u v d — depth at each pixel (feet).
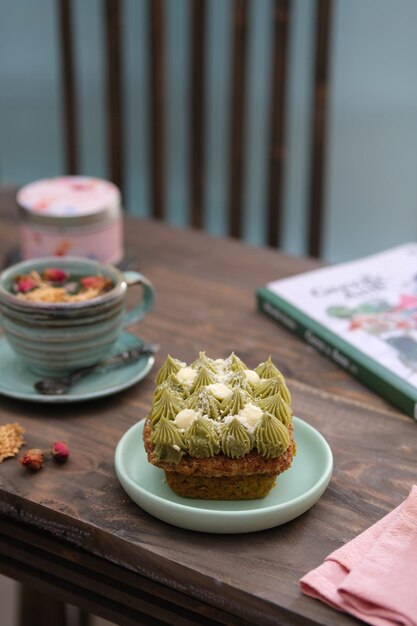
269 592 2.65
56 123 8.30
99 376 3.44
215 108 8.02
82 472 3.04
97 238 4.07
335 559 2.69
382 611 2.56
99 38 8.11
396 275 4.07
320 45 5.10
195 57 5.37
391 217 7.70
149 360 3.51
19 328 3.33
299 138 7.93
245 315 3.90
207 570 2.71
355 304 3.84
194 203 5.76
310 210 5.47
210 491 2.87
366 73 7.23
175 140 8.34
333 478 3.01
